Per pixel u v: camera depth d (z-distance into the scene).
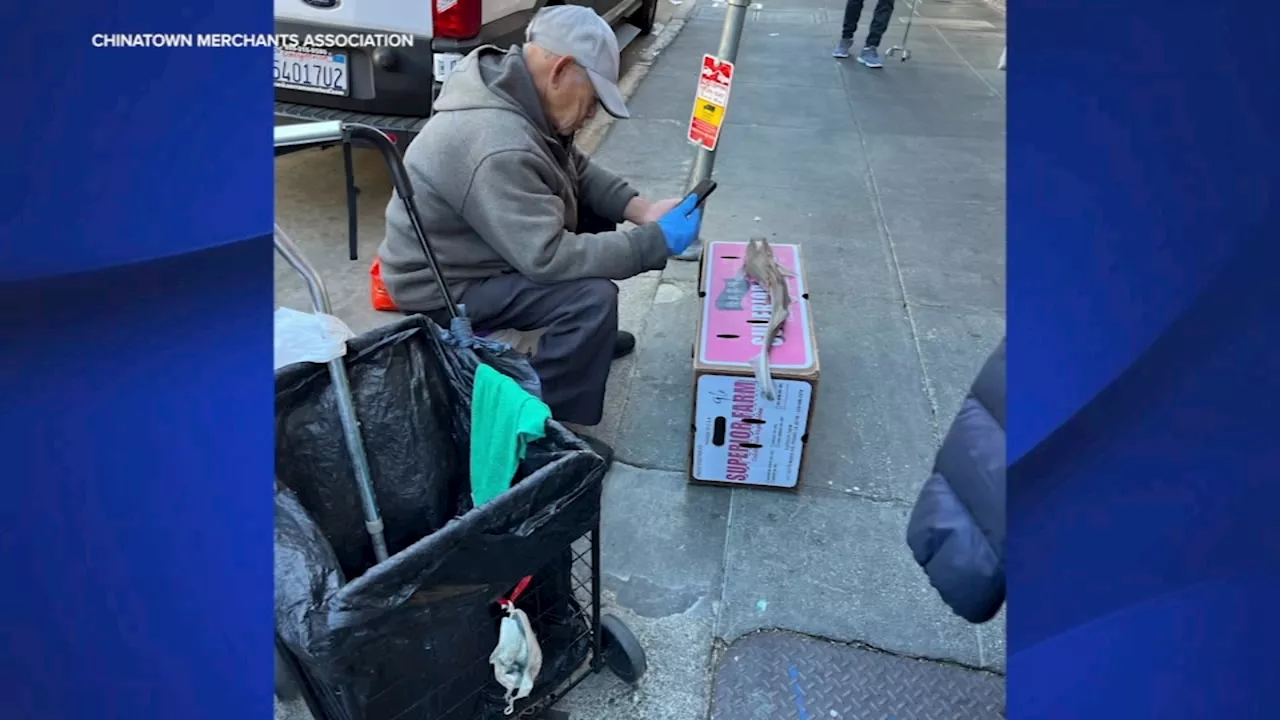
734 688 1.78
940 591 1.32
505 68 2.04
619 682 1.78
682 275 3.35
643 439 2.47
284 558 1.15
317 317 1.44
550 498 1.30
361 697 1.20
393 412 1.59
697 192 2.30
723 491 2.29
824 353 2.89
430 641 1.24
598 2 5.25
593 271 2.14
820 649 1.86
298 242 3.51
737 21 3.03
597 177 2.61
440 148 2.04
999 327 3.10
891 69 6.41
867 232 3.79
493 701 1.45
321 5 3.02
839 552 2.12
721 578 2.03
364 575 1.12
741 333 2.24
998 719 1.73
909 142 4.90
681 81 5.84
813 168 4.45
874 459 2.43
